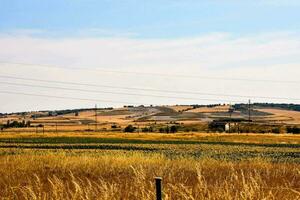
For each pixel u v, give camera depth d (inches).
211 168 1708.9
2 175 1358.3
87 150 3545.8
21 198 760.3
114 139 6378.0
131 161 1878.7
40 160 2023.9
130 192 676.1
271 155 3085.6
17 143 4837.6
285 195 637.3
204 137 7322.8
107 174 1510.8
